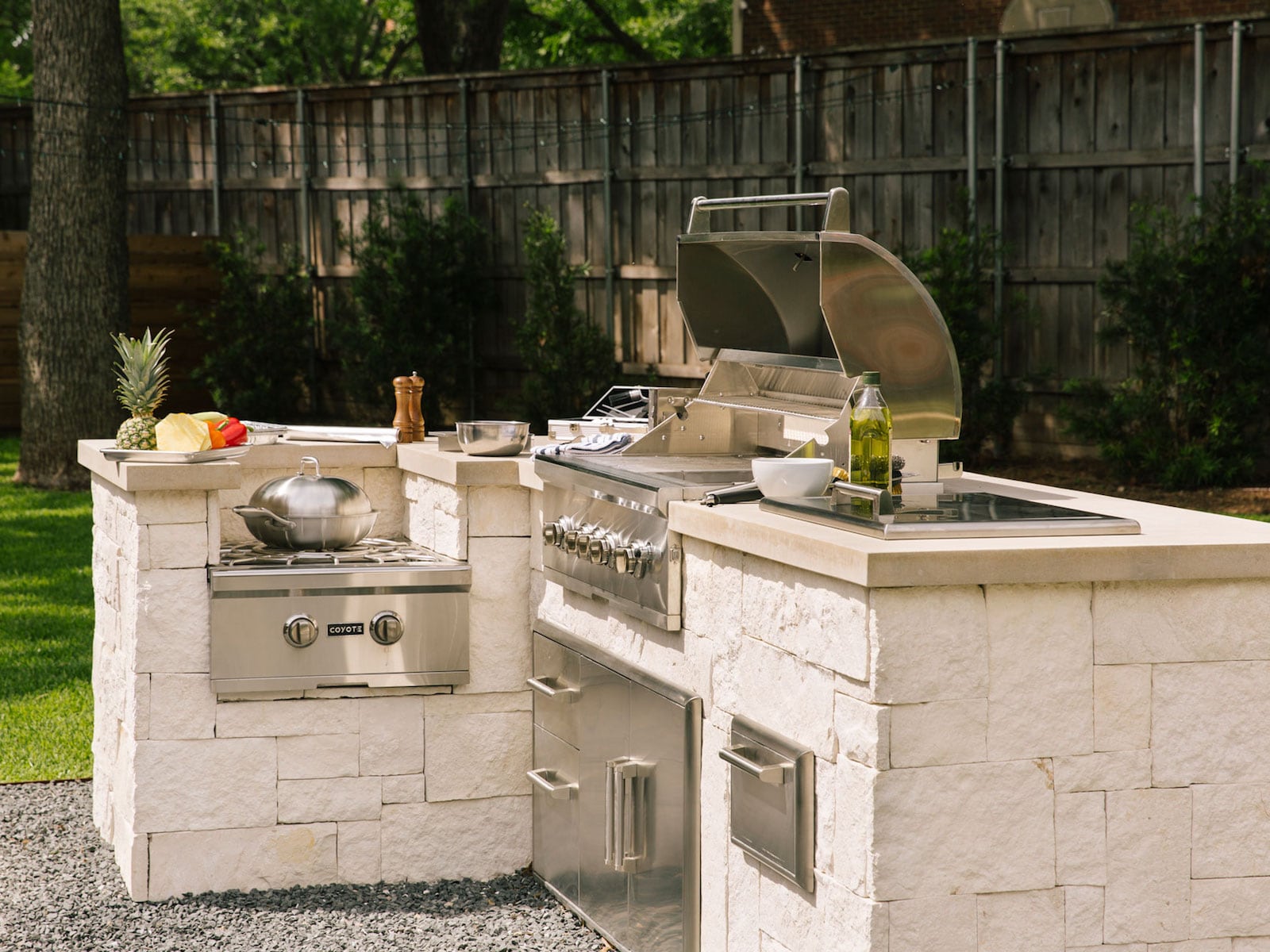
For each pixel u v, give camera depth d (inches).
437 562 149.5
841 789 95.7
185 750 142.9
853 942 94.4
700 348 149.9
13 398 485.7
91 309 385.4
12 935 133.4
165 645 141.6
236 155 488.4
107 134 383.2
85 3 375.6
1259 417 326.0
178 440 141.3
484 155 443.2
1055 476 341.4
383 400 437.4
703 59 400.2
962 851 93.5
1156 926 97.6
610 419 167.2
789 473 112.1
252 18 972.6
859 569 90.3
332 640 144.0
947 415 120.3
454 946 131.8
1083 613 94.8
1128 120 346.0
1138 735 96.4
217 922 137.3
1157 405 325.7
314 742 146.3
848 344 117.0
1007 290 363.9
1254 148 330.3
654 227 416.8
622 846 126.0
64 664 228.4
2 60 908.6
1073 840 95.7
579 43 895.7
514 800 152.3
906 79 374.0
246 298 465.7
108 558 159.0
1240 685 97.9
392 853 148.9
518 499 149.8
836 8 559.2
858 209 384.5
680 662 118.6
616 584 127.3
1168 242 340.2
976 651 92.8
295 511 148.8
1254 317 318.3
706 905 115.9
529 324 410.9
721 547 111.3
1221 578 96.5
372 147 462.6
